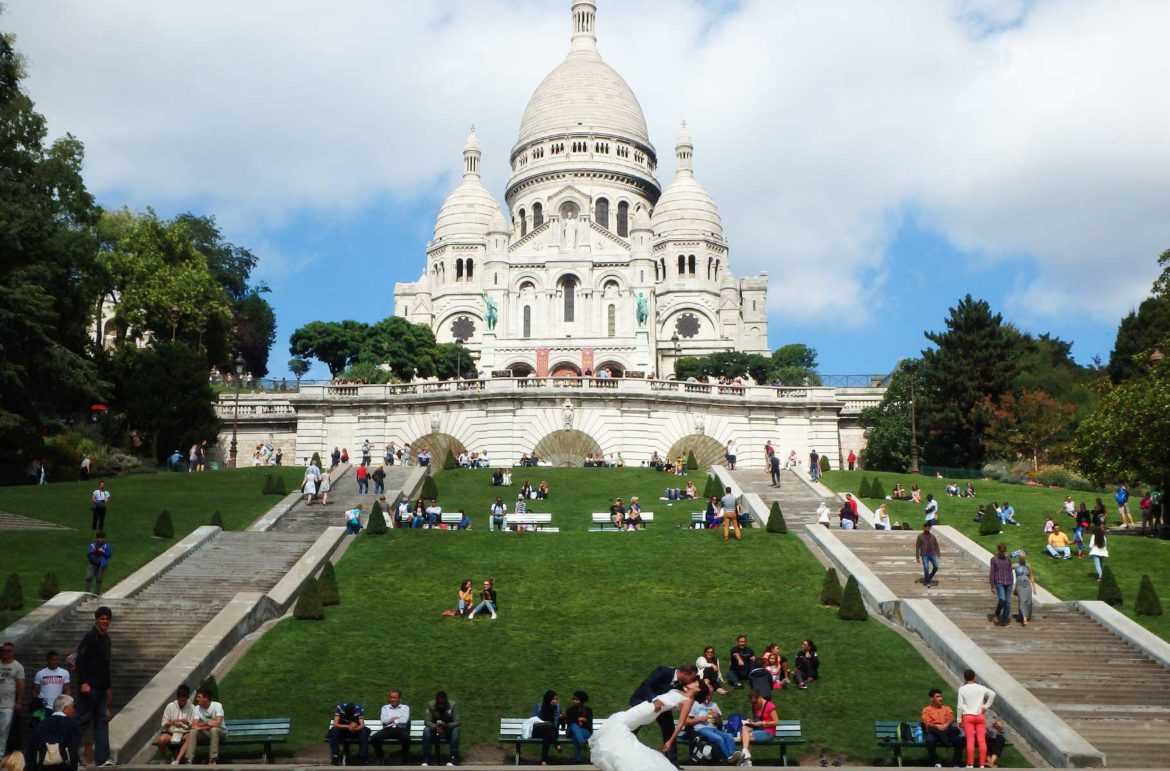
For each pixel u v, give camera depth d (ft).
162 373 269.03
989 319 282.77
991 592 135.54
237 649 115.85
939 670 110.93
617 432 262.47
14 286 214.90
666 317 536.42
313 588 127.34
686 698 54.75
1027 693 100.53
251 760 91.56
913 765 91.35
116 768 78.23
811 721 98.99
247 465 291.79
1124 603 132.16
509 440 260.62
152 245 318.04
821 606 131.44
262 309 444.96
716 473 231.71
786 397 278.05
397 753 93.97
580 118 567.59
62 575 139.85
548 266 491.72
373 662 112.57
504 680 108.47
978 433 278.05
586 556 151.12
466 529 174.70
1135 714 98.84
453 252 548.31
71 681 94.84
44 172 245.65
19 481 224.74
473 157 581.94
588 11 620.08
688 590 137.08
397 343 421.59
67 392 230.48
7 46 218.59
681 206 553.64
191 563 147.02
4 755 76.95
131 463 248.11
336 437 272.72
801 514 190.80
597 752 46.93
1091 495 216.13
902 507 195.83
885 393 294.87
